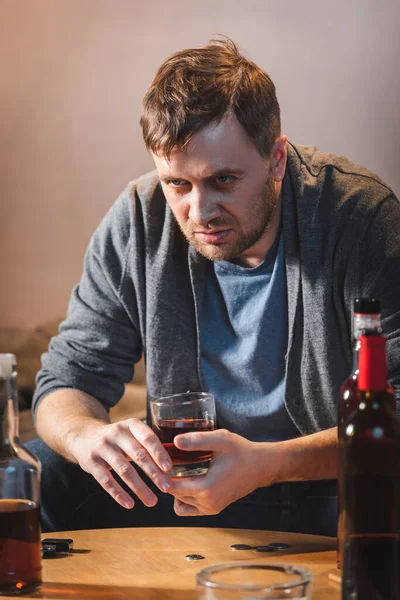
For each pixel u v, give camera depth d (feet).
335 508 6.25
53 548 4.74
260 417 6.26
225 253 5.44
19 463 4.01
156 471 4.66
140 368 10.84
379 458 3.47
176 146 5.09
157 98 5.19
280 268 6.05
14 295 12.76
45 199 12.78
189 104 5.08
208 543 4.96
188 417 4.60
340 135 11.63
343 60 11.57
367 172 6.20
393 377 5.52
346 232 5.84
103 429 5.13
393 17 11.38
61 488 6.45
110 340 6.73
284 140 5.71
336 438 5.20
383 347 3.40
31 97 12.73
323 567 4.38
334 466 5.16
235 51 5.82
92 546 4.93
